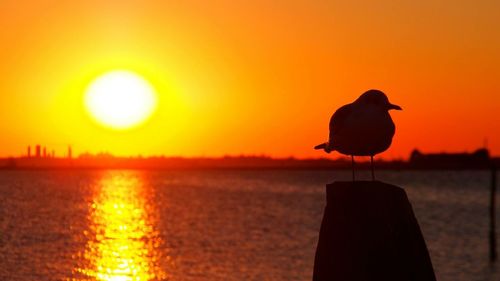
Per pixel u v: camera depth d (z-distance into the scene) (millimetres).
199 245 60781
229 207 110812
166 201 124062
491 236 63125
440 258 60219
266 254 55250
